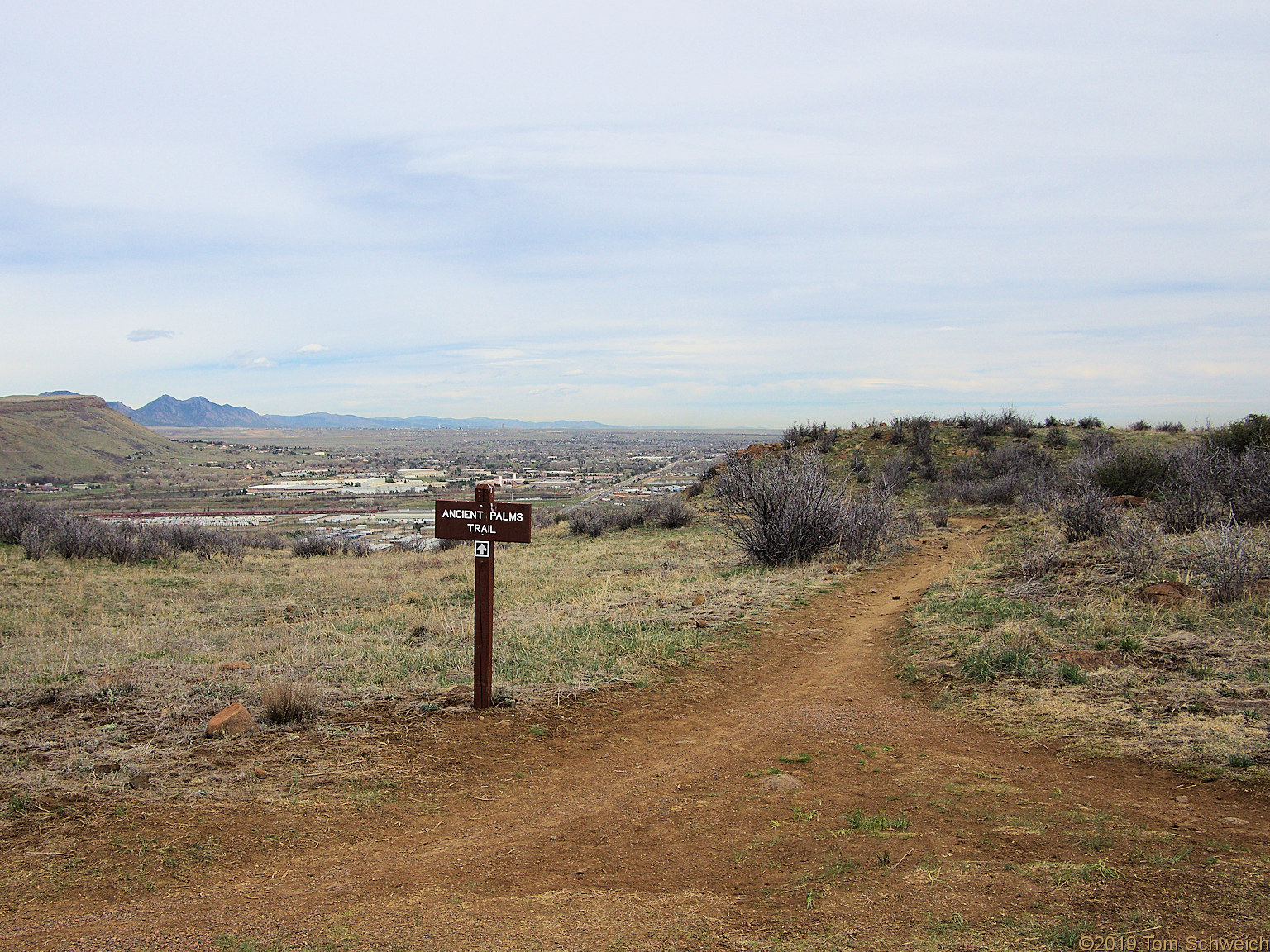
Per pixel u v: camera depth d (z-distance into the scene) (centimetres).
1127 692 719
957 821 488
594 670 915
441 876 448
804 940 347
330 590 1891
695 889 419
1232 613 916
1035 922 342
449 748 675
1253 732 588
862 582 1546
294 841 494
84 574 1997
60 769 583
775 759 650
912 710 771
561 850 485
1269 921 325
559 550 2575
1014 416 4041
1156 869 389
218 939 370
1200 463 1812
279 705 724
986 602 1157
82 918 392
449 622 1240
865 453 3859
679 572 1817
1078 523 1608
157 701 766
